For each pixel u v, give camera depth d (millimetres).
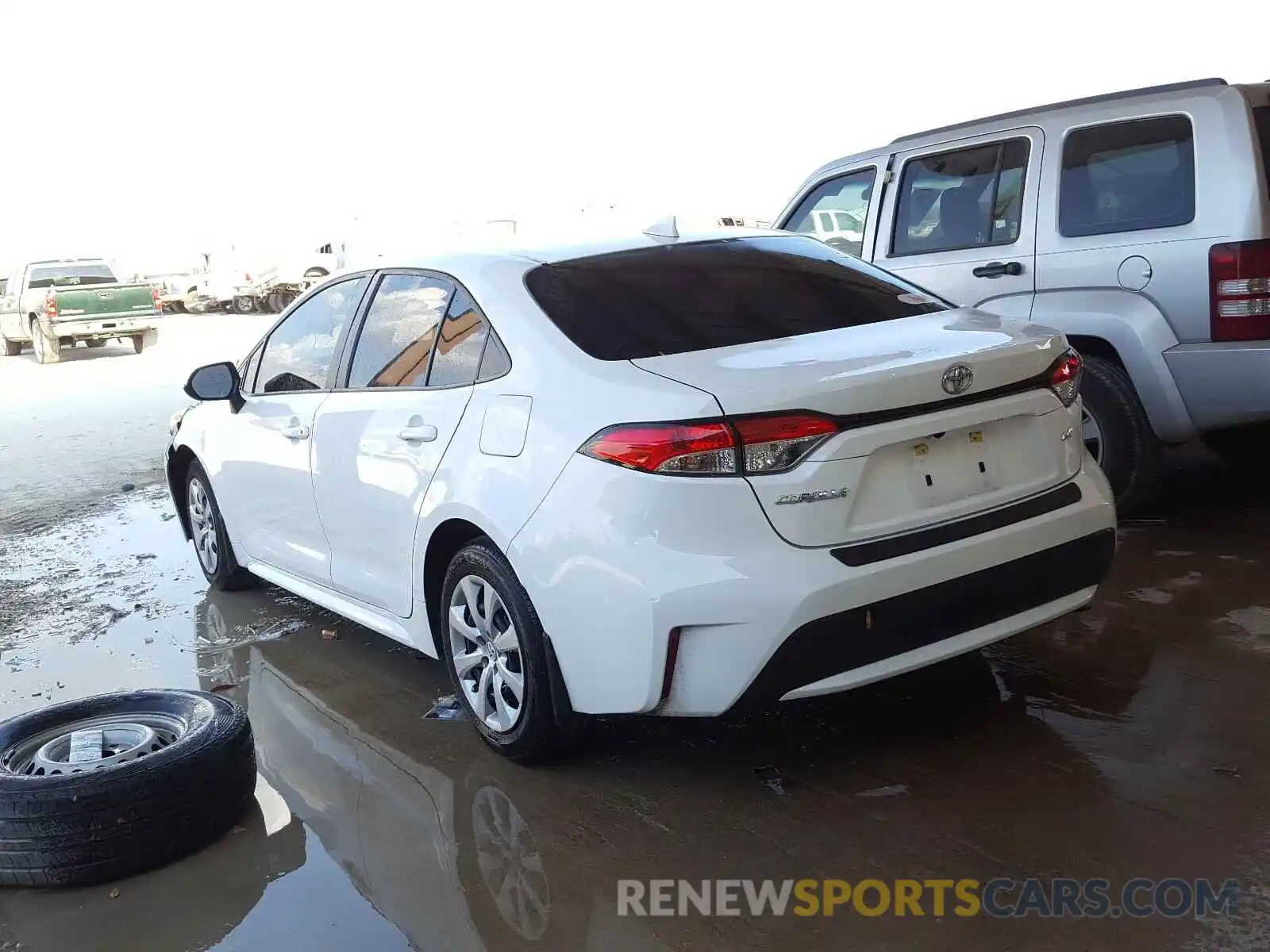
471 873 3057
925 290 4055
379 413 4094
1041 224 5559
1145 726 3502
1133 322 5191
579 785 3479
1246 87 5082
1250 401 4926
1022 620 3346
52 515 8141
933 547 3100
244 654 4973
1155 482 5547
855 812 3176
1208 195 4980
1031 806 3113
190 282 34531
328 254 31219
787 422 2945
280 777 3732
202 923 2932
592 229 4199
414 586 3957
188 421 5824
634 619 3037
